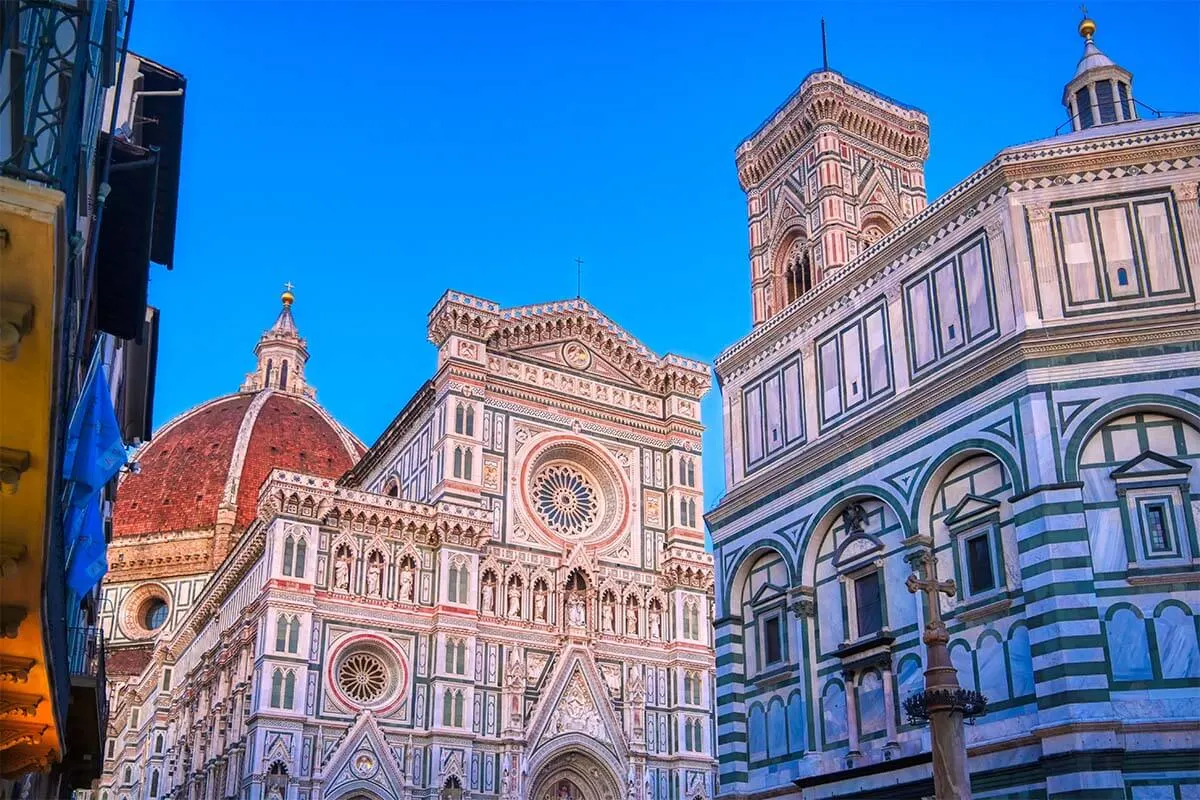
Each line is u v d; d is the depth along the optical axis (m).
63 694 26.92
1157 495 33.81
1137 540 33.41
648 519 94.31
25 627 21.64
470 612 81.75
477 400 88.69
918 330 41.47
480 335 90.44
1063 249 37.62
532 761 80.38
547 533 88.75
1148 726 31.23
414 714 78.12
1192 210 36.97
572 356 95.62
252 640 78.12
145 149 29.47
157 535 151.12
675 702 88.50
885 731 38.22
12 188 13.99
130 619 145.75
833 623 41.69
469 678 79.94
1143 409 34.69
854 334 44.53
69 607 31.81
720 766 45.03
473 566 83.19
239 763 75.62
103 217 30.69
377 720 76.44
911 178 62.50
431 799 75.81
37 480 17.70
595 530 92.19
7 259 14.58
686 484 96.25
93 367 29.38
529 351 93.38
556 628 85.88
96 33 21.03
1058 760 31.59
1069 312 36.81
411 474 92.69
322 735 74.44
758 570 46.25
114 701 137.25
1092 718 31.48
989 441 36.78
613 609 89.38
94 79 21.36
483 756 79.19
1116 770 30.81
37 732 26.91
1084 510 34.00
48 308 15.25
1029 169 38.56
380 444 99.69
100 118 26.31
